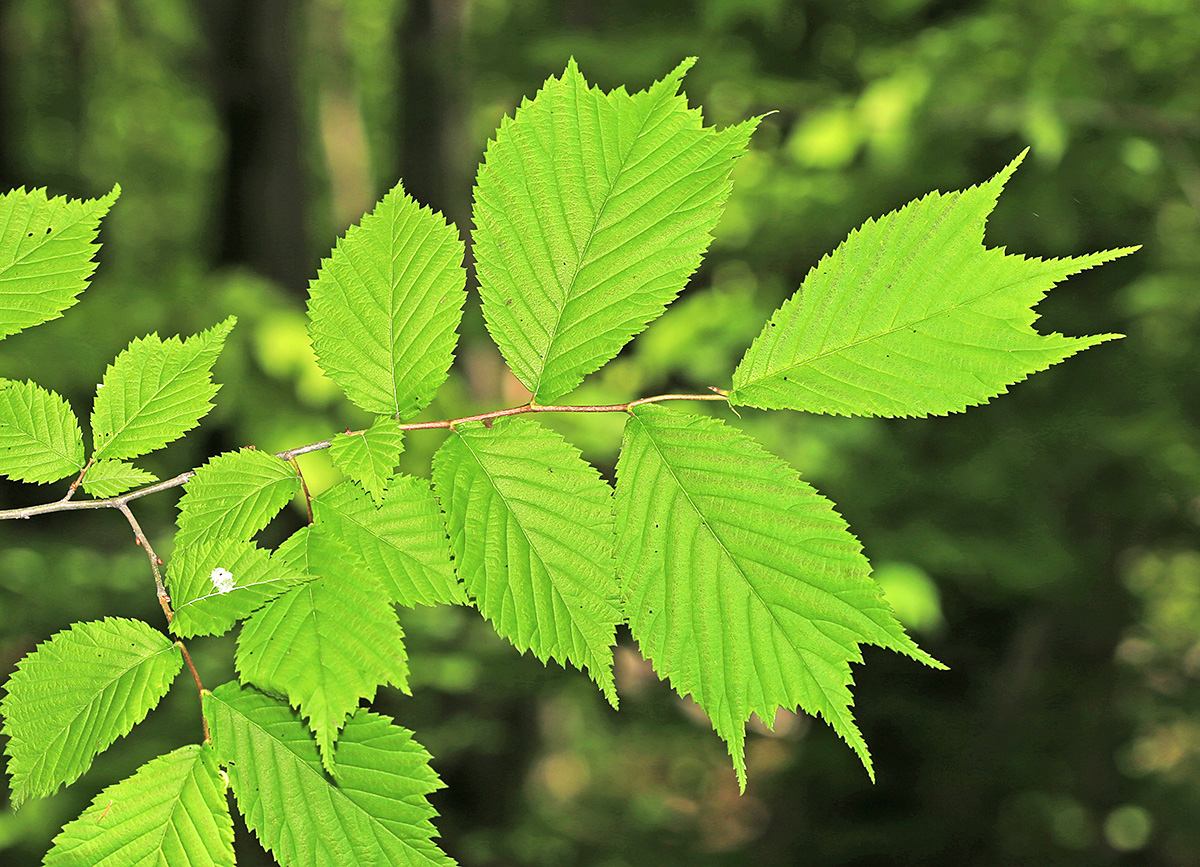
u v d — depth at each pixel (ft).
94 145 55.72
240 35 21.26
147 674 3.37
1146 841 27.43
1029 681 26.68
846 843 26.61
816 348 3.63
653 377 15.88
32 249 4.04
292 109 21.89
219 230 21.97
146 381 4.01
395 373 3.73
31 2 38.27
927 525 18.78
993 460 20.52
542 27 23.02
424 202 24.58
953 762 26.66
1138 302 20.70
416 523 3.53
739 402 3.64
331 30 46.52
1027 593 22.84
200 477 3.59
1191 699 27.63
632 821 30.89
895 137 16.44
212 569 3.39
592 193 3.72
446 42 23.58
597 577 3.54
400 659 3.26
